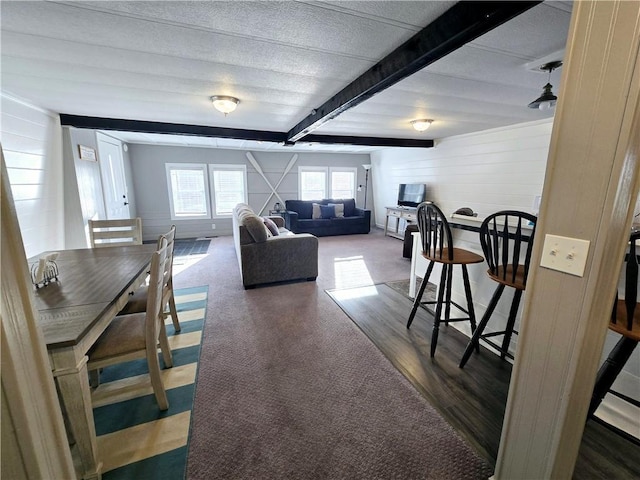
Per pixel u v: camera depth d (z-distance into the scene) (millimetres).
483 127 4391
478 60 1940
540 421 1019
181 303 3064
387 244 5918
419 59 1573
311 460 1335
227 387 1804
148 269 2059
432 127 4422
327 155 7633
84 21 1423
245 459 1338
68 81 2275
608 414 1488
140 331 1564
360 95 2199
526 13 1390
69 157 3486
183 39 1612
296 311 2873
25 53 1782
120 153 5375
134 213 6102
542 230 949
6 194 463
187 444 1412
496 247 1686
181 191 6492
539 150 3871
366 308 2945
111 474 1271
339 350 2201
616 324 1056
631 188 801
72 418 1142
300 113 3359
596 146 792
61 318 1205
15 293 484
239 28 1495
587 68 792
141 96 2672
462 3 1295
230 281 3756
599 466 1289
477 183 4836
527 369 1043
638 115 721
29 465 517
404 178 6723
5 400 474
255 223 3352
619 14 716
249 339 2354
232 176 6848
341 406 1651
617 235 816
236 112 3320
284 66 1992
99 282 1635
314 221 6633
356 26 1491
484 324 1881
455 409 1630
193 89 2479
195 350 2197
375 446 1403
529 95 2730
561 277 909
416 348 2227
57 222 3357
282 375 1915
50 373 564
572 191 857
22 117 2781
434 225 2152
